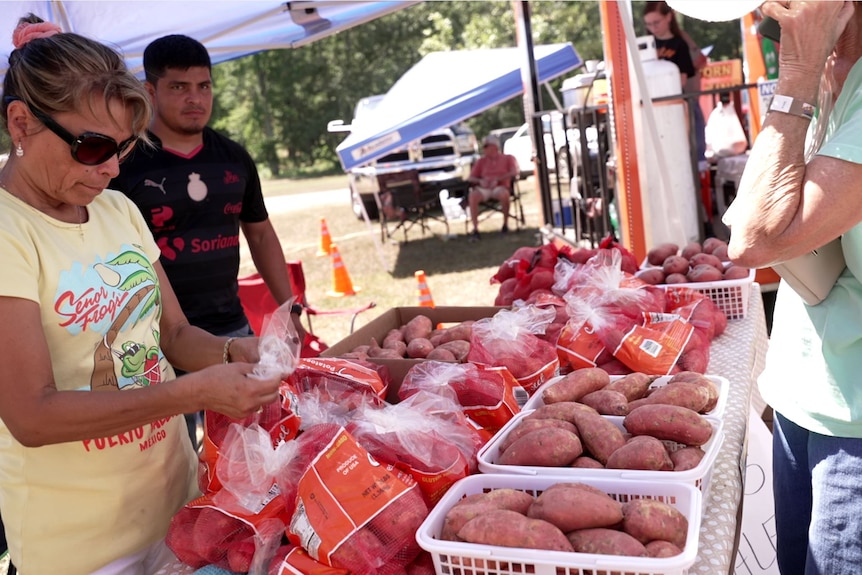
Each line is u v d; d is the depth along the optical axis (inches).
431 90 402.3
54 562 65.1
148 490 68.5
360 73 1521.9
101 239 65.7
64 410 56.1
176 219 119.7
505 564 53.0
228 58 194.5
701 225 205.6
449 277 383.2
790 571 78.4
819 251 64.3
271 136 1610.5
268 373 59.5
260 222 137.6
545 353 89.7
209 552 62.0
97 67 55.9
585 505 53.7
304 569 56.1
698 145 225.8
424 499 62.1
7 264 56.7
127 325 65.9
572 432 66.2
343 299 358.6
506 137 702.5
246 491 61.2
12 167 61.1
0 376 56.3
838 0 58.5
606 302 96.0
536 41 823.7
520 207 503.2
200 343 74.0
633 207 198.8
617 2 184.1
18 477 63.9
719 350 104.8
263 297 185.6
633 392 77.6
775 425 77.2
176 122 118.6
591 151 262.5
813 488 69.1
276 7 150.3
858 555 65.4
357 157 375.2
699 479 60.2
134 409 57.4
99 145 56.4
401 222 499.8
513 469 62.9
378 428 63.4
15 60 55.2
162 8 132.3
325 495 57.8
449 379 79.0
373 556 55.9
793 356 70.4
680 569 48.1
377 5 170.1
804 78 60.5
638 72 186.1
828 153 58.2
